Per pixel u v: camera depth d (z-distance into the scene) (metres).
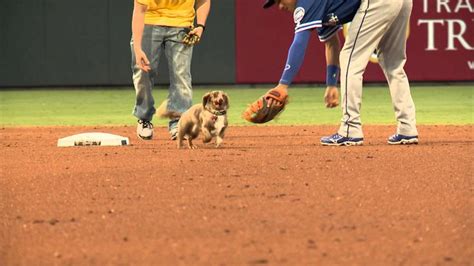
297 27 13.59
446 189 9.91
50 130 19.02
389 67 14.28
